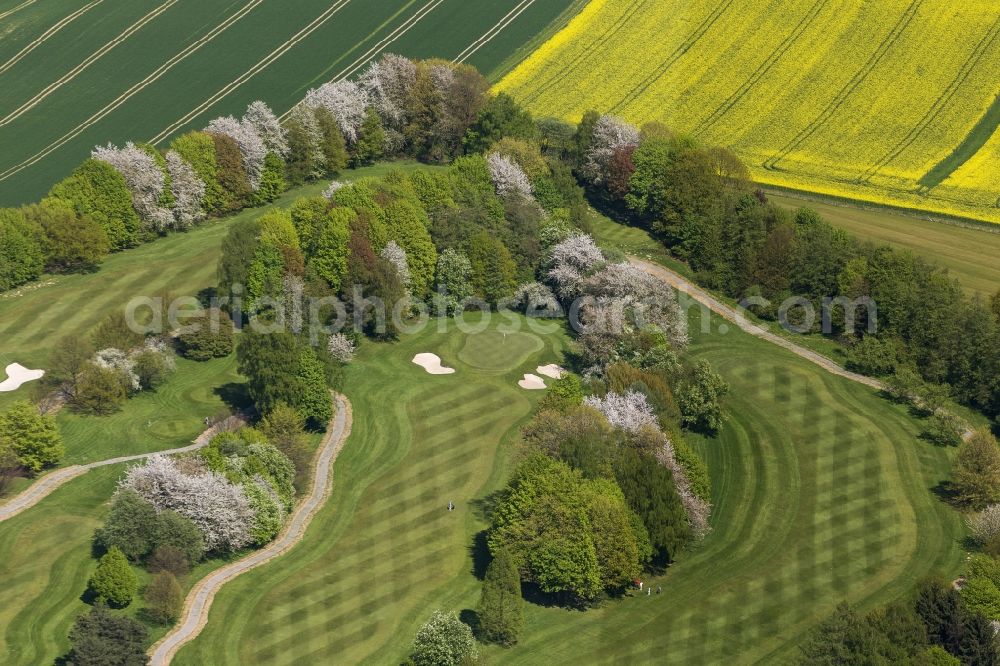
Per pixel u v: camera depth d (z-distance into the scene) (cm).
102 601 17112
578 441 19325
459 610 17625
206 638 16838
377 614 17450
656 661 17212
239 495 18550
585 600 18325
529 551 18200
